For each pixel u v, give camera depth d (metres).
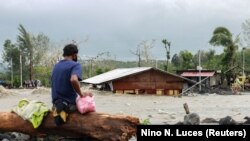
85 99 11.41
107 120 11.43
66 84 11.15
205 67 80.62
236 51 71.38
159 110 28.36
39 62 89.56
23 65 91.75
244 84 63.75
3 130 12.25
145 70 50.47
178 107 31.42
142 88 50.81
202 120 18.91
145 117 22.70
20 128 12.13
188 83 52.28
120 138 11.45
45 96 45.03
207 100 40.66
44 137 12.09
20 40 91.81
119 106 32.56
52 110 11.60
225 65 71.25
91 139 11.66
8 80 91.00
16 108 12.28
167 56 81.00
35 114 11.72
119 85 50.38
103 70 84.06
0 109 29.56
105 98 42.44
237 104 34.78
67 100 11.27
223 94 53.09
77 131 11.57
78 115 11.49
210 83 67.38
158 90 51.06
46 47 90.56
